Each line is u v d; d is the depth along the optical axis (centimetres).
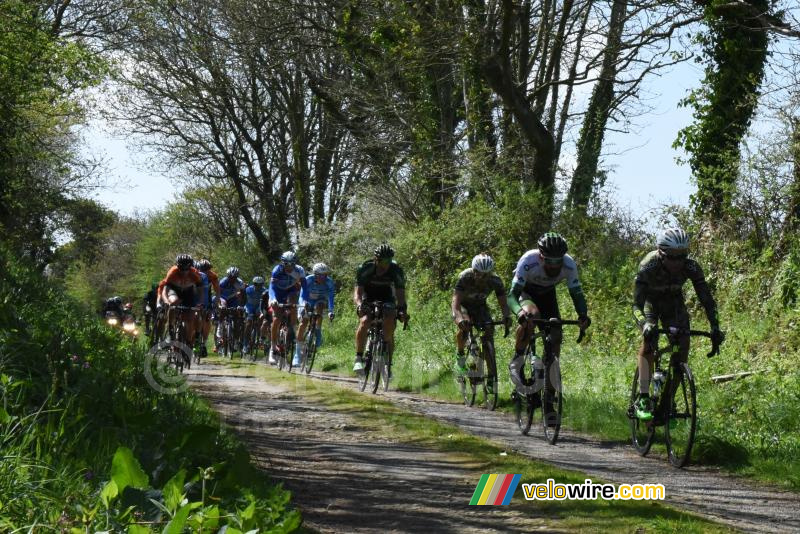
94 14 5609
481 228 4191
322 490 1118
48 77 4041
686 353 1590
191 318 2602
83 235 13125
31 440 807
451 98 5128
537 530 950
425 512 1024
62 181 5709
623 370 2520
